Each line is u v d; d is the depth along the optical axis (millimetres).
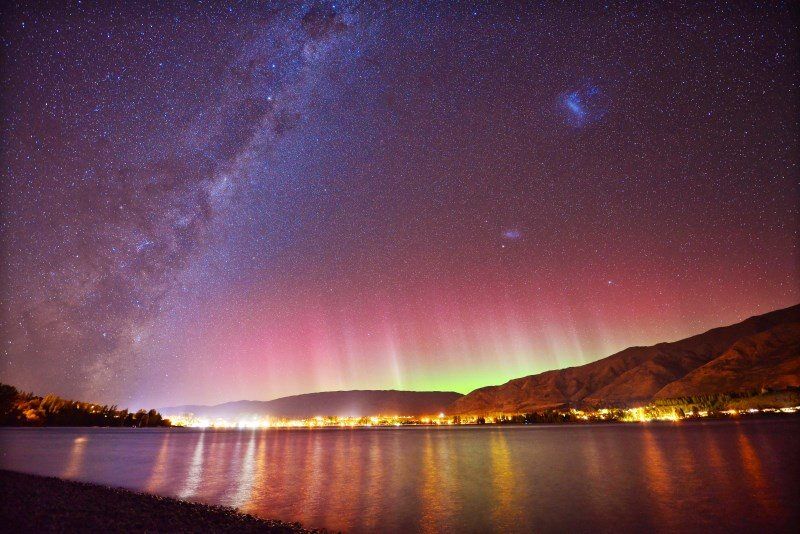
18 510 10023
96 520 9758
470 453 33406
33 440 40062
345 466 26406
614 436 47531
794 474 19078
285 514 13719
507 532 11875
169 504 13133
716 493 15852
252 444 47281
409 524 12688
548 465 25094
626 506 14414
